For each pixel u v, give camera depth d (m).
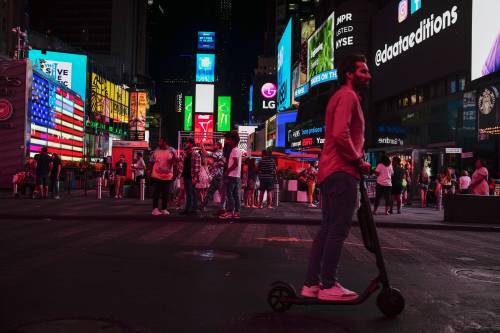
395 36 40.53
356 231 10.14
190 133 21.36
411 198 22.22
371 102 45.69
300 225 11.59
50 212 12.21
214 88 111.88
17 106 21.75
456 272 5.88
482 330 3.48
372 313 3.89
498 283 5.22
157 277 5.16
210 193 14.63
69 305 3.98
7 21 58.25
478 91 25.98
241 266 5.92
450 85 32.22
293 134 69.88
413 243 8.81
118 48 124.06
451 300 4.39
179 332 3.33
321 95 62.00
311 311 3.93
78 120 41.31
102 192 24.27
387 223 11.95
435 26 33.22
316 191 19.55
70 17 126.31
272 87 112.12
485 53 25.36
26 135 21.89
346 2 50.62
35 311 3.79
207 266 5.86
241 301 4.22
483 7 25.58
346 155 3.85
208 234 9.19
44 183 17.80
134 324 3.49
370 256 7.02
